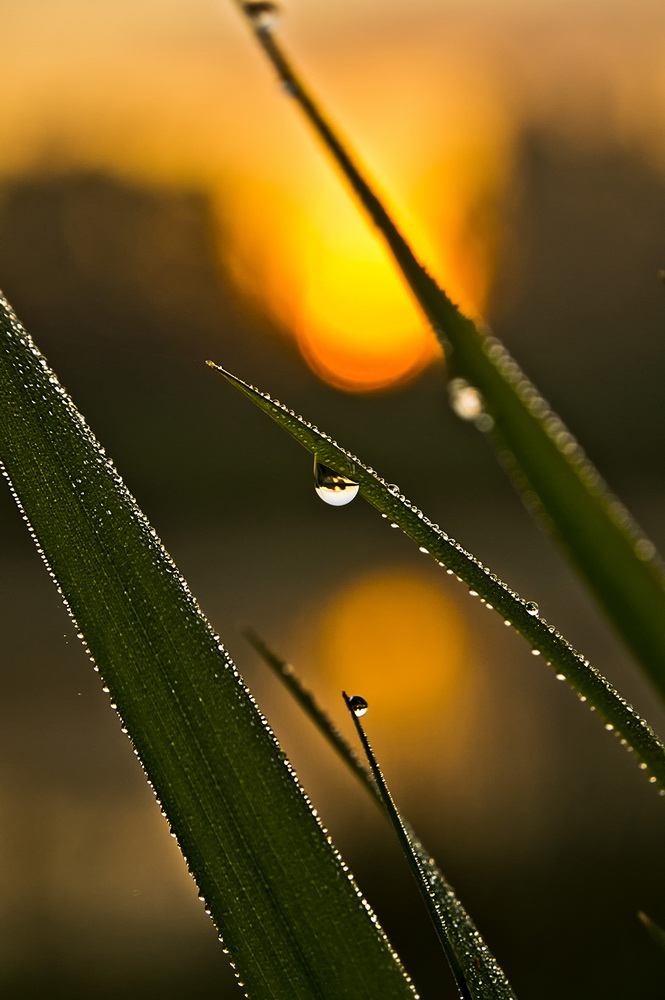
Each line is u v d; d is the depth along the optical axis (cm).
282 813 25
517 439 20
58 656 206
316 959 24
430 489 355
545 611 218
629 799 129
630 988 82
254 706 25
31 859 115
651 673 17
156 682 25
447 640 216
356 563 319
